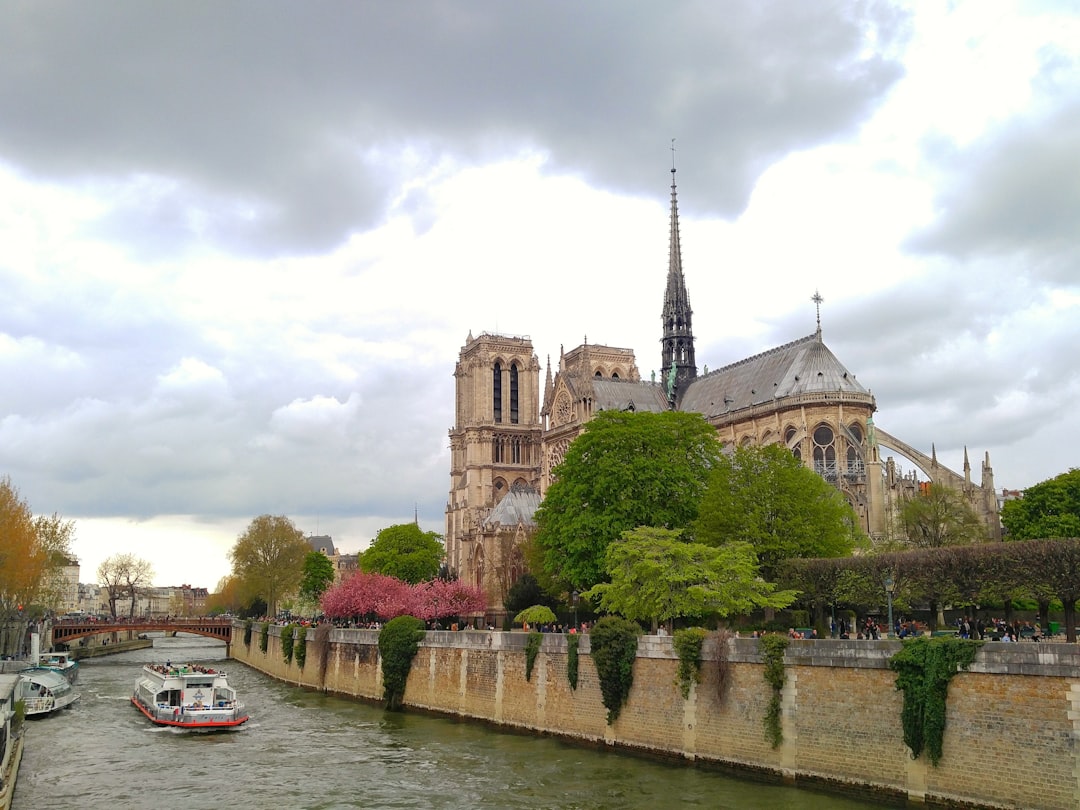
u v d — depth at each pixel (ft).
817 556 298.76
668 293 629.10
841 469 459.32
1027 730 158.30
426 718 306.35
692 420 362.94
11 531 418.31
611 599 268.41
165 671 341.21
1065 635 239.09
